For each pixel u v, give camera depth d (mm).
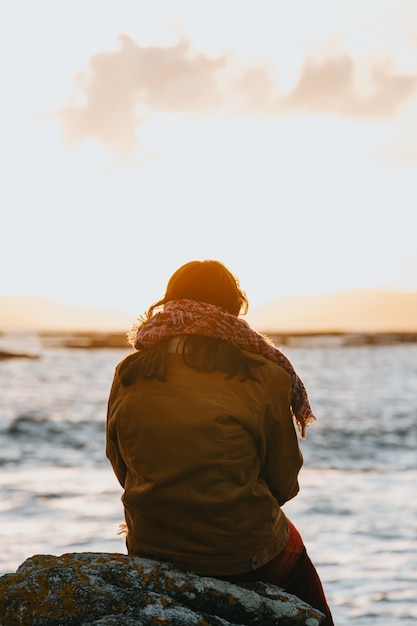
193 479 3023
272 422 3107
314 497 15391
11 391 50594
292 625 3016
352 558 10820
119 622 2828
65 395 47219
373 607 8781
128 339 3369
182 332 3125
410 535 12070
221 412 3031
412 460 21688
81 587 2922
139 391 3125
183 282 3248
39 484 17141
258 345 3186
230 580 3123
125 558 3102
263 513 3115
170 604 2914
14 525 12922
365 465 20672
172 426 3033
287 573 3225
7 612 2898
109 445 3297
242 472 3059
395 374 71188
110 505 14648
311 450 23609
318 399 43719
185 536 3078
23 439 26000
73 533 12359
